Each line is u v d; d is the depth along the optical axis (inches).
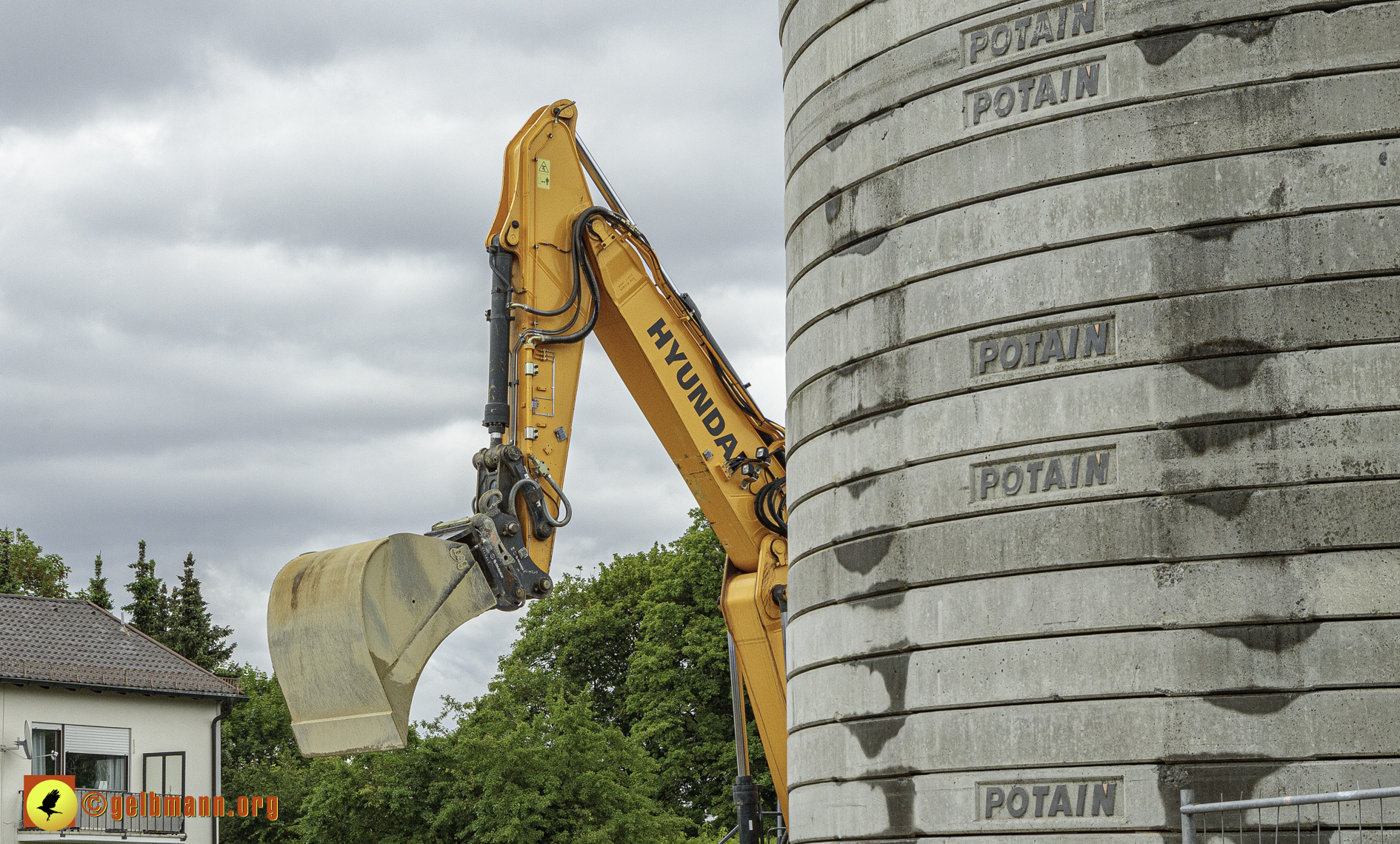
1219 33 442.9
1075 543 442.6
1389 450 413.1
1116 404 442.0
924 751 464.4
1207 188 438.3
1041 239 459.5
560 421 700.7
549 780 1429.6
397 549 607.8
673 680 1860.2
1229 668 418.0
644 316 735.7
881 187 504.7
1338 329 421.4
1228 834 410.6
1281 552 418.3
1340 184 426.6
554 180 724.7
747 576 745.6
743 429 752.3
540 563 671.8
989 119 476.1
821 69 542.0
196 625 2316.7
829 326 526.3
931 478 476.1
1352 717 404.2
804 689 527.2
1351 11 431.8
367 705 589.6
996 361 465.7
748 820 740.0
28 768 1323.8
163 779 1403.8
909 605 476.4
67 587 2386.8
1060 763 434.6
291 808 1775.3
